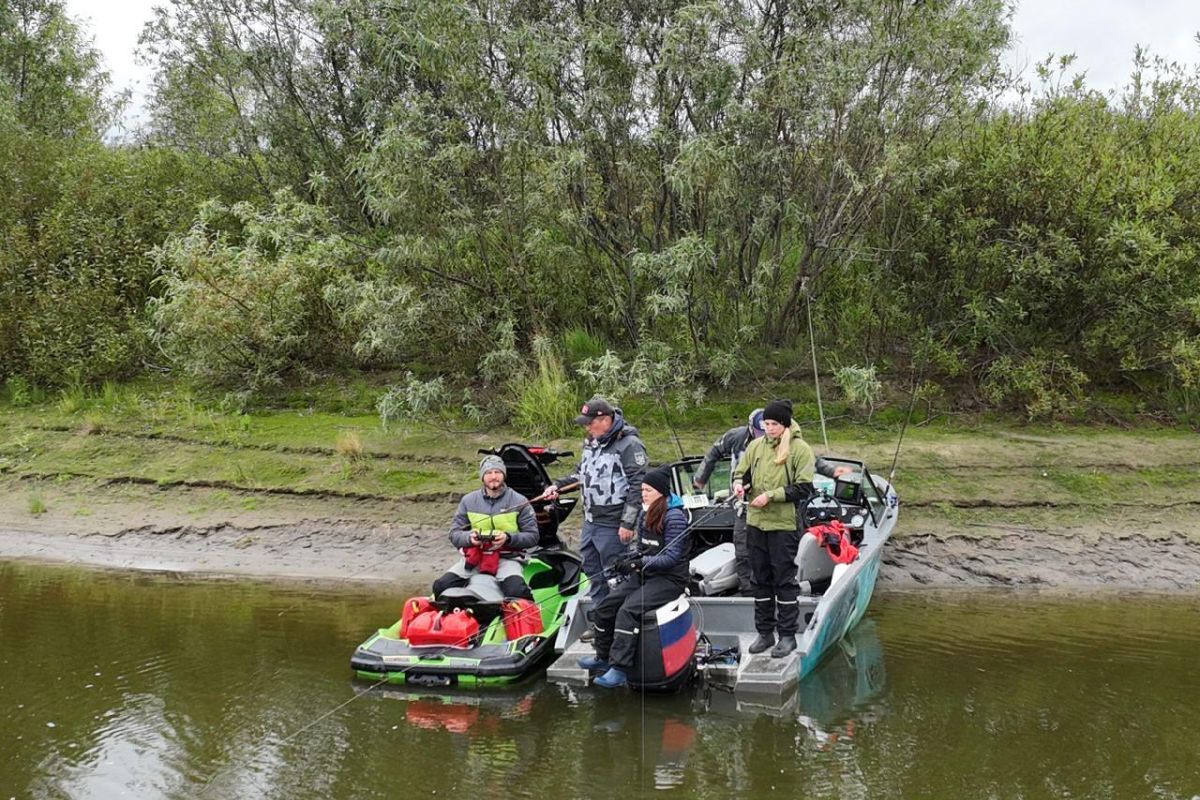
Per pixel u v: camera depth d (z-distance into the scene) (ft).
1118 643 23.25
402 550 31.22
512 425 38.91
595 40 37.27
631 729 18.26
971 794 15.62
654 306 36.99
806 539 24.22
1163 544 29.73
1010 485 32.63
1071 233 37.17
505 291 41.52
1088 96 38.45
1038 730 18.13
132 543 32.27
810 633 20.90
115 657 22.09
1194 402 38.63
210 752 17.19
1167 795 15.56
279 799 15.48
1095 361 40.16
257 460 36.86
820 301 42.83
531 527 23.63
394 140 36.63
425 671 20.43
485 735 17.95
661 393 37.78
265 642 23.26
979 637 23.79
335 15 39.91
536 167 39.19
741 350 40.86
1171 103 38.96
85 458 38.17
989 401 39.34
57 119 58.18
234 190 50.72
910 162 37.42
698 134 37.86
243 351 42.98
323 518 33.04
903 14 36.81
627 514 21.33
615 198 40.73
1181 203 36.29
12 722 18.47
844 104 37.29
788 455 20.31
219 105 50.44
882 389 40.19
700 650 21.11
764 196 38.58
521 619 22.00
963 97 36.91
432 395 37.11
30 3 60.13
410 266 38.91
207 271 42.22
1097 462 33.73
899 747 17.42
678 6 39.42
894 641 23.53
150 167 50.80
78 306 45.75
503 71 39.17
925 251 39.52
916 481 32.96
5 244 47.67
